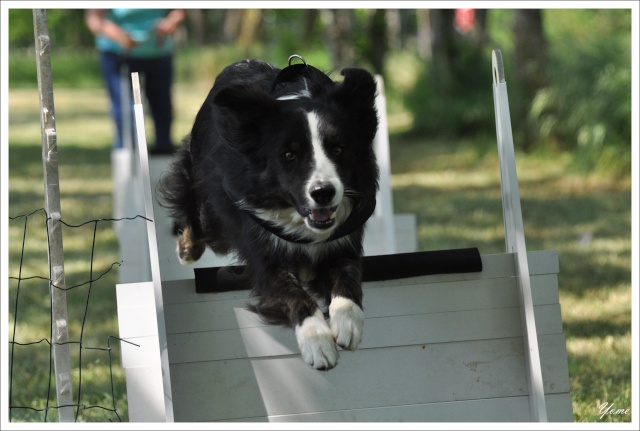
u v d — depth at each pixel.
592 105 14.70
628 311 8.12
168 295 4.72
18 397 6.55
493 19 26.55
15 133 21.27
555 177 14.72
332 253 4.90
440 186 14.70
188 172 5.88
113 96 11.64
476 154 17.14
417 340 4.87
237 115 4.68
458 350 4.88
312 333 4.43
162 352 4.50
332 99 4.71
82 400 6.36
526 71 16.23
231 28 34.44
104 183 15.48
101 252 10.89
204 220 5.61
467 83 19.23
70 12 34.28
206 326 4.74
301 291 4.70
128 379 4.68
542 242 10.89
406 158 17.39
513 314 4.93
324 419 4.77
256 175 4.72
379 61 20.86
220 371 4.73
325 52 25.50
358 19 21.61
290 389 4.77
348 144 4.64
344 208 4.79
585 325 7.76
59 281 4.80
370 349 4.84
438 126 19.16
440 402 4.83
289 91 4.80
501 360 4.89
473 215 12.41
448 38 19.72
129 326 4.70
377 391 4.82
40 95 4.76
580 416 5.88
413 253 4.92
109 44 11.42
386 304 4.88
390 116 22.17
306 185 4.44
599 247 10.52
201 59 29.34
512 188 4.88
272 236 4.82
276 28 31.89
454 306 4.90
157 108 11.50
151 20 11.24
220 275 4.75
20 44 36.59
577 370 6.71
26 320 8.22
